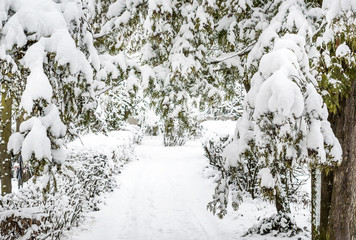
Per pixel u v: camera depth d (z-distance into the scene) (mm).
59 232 5859
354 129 3939
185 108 6742
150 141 30531
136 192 10828
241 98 17875
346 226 3980
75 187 6730
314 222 4852
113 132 18547
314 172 4820
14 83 3441
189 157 18500
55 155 3209
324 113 3463
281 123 3150
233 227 7512
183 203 9594
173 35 6469
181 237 7031
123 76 5898
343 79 3814
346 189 3988
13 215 4480
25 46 3316
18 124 7699
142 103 24672
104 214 8281
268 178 4195
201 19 5582
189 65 5797
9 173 7844
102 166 9969
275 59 3447
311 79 3621
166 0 5750
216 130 16625
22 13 3223
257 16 5645
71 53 3264
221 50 7324
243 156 4680
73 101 3783
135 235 7070
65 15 3615
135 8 6070
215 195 5805
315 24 4711
